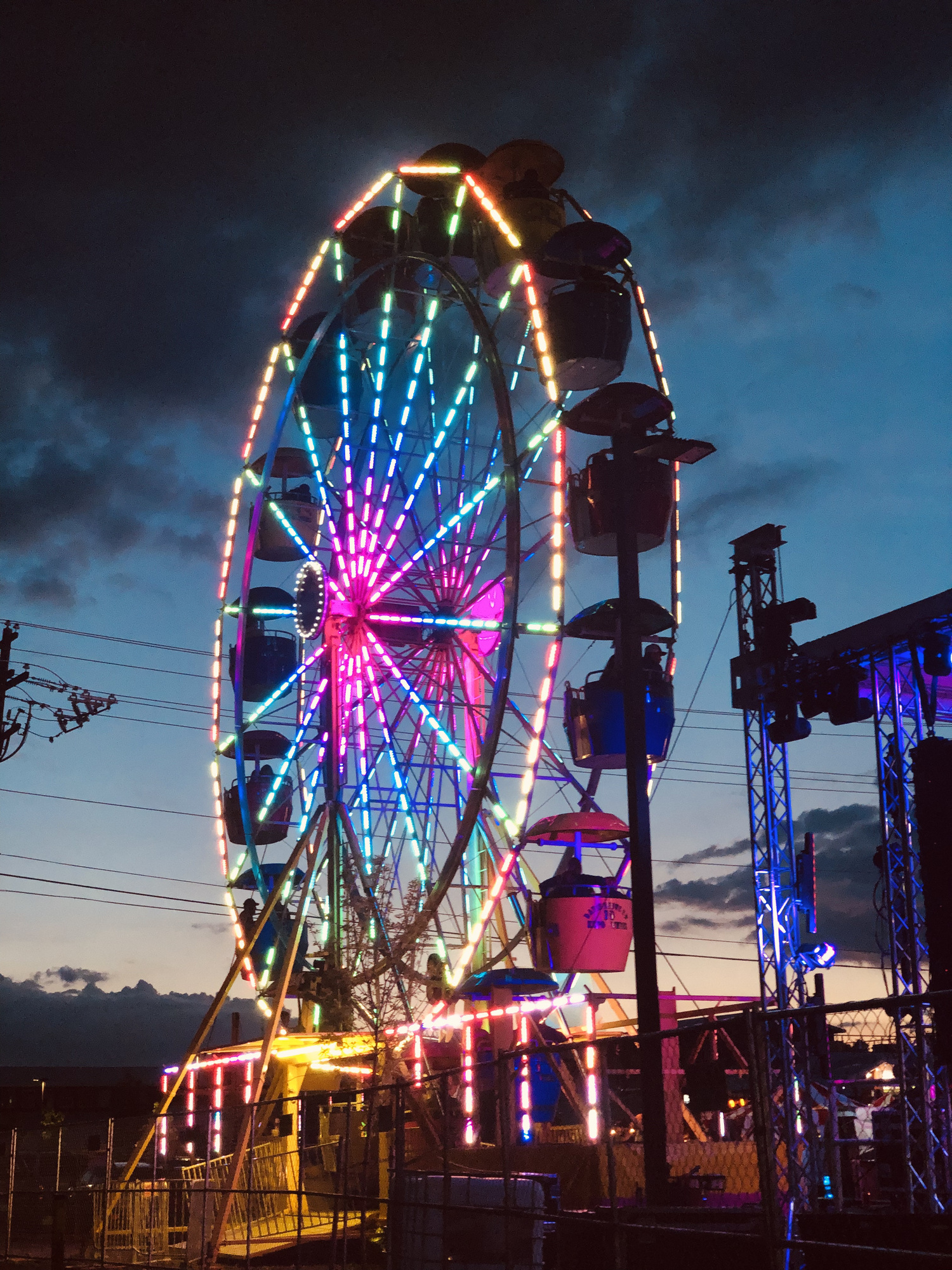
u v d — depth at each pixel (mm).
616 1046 9844
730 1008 26953
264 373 38062
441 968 29516
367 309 37156
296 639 39781
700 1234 8328
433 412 34656
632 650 21641
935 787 24219
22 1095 65125
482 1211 11477
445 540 32344
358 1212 22125
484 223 33719
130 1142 47781
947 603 25781
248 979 34531
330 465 35250
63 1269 20156
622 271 30281
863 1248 7125
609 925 27891
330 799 32125
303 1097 16656
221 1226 24328
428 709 29375
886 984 26250
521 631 28094
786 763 29281
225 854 36562
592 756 28781
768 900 28469
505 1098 11219
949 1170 21641
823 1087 24344
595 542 29281
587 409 24547
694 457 26062
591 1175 22375
